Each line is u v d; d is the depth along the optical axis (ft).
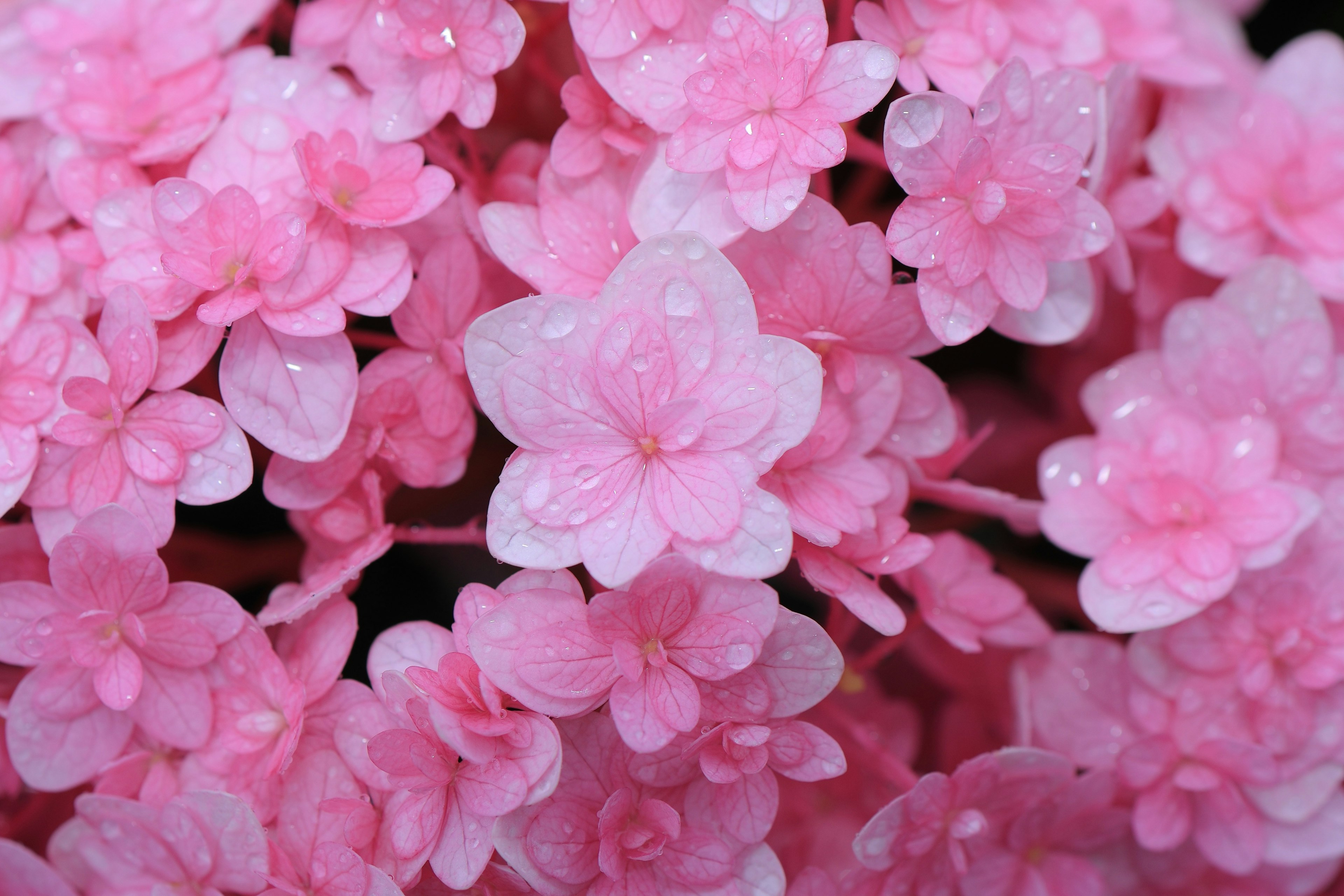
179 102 1.38
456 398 1.35
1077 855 1.40
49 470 1.34
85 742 1.34
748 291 1.29
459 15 1.33
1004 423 1.53
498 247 1.33
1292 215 1.43
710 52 1.31
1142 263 1.43
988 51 1.36
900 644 1.37
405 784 1.29
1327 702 1.37
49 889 1.34
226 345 1.32
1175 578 1.36
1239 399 1.40
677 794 1.32
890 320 1.33
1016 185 1.31
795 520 1.29
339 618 1.34
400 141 1.35
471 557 1.44
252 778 1.33
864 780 1.40
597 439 1.30
